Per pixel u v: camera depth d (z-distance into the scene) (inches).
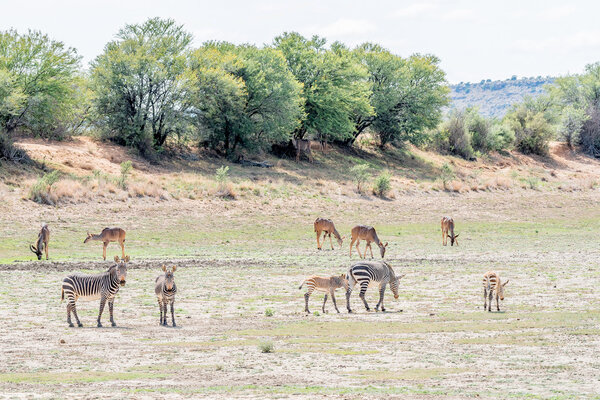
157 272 1210.0
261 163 2699.3
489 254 1557.6
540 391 461.4
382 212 2297.0
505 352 606.5
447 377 508.4
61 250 1504.7
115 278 738.2
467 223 2209.6
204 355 594.2
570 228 2176.4
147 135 2475.4
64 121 2429.9
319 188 2456.9
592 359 574.2
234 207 2098.9
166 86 2539.4
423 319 803.4
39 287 1023.6
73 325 746.8
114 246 1592.0
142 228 1793.8
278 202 2222.0
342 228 2021.4
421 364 557.6
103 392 455.5
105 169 2245.3
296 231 1927.9
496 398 440.1
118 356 588.1
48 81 2188.7
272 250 1615.4
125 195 1993.1
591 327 734.5
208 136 2679.6
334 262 1389.0
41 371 528.1
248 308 889.5
